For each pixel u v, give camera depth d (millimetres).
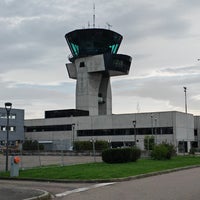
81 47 105625
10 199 13789
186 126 95625
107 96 113000
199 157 47688
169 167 29750
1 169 31578
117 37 106625
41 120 108875
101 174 23031
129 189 16906
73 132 94500
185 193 15000
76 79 109438
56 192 16766
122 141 95375
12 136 101562
